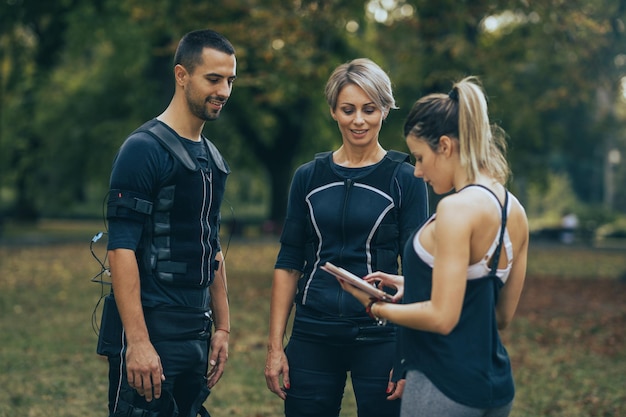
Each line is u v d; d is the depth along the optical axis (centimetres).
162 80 3000
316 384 395
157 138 374
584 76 1786
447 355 290
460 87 300
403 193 392
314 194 397
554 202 5200
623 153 5862
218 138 3256
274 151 3541
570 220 4003
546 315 1300
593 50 1712
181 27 1738
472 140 296
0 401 706
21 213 4244
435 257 288
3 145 3319
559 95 1842
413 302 301
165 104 2858
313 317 394
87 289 1542
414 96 2486
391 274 393
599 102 2591
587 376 852
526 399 752
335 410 404
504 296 315
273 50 1515
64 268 1947
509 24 2039
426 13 1747
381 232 390
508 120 2302
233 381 799
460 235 283
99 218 5144
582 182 5897
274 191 3600
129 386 371
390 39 1962
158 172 371
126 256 363
